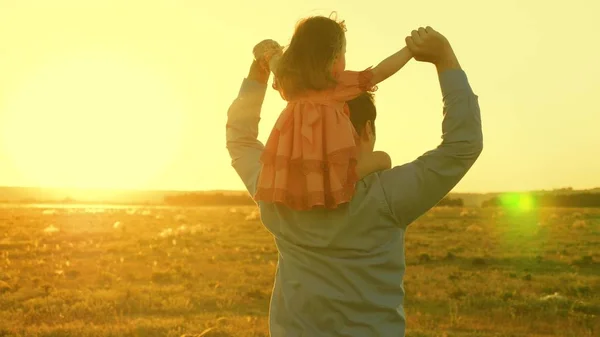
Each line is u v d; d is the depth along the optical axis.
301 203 2.16
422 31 2.22
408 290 23.41
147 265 31.12
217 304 20.00
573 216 69.56
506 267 31.95
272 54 2.48
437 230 54.88
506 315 18.42
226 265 32.09
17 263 31.44
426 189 2.17
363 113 2.30
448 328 16.70
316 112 2.16
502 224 60.88
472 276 28.06
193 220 69.50
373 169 2.24
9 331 14.42
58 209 98.31
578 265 32.34
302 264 2.26
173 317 17.27
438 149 2.19
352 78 2.20
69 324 15.35
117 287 23.31
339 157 2.11
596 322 17.62
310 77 2.19
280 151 2.17
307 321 2.24
